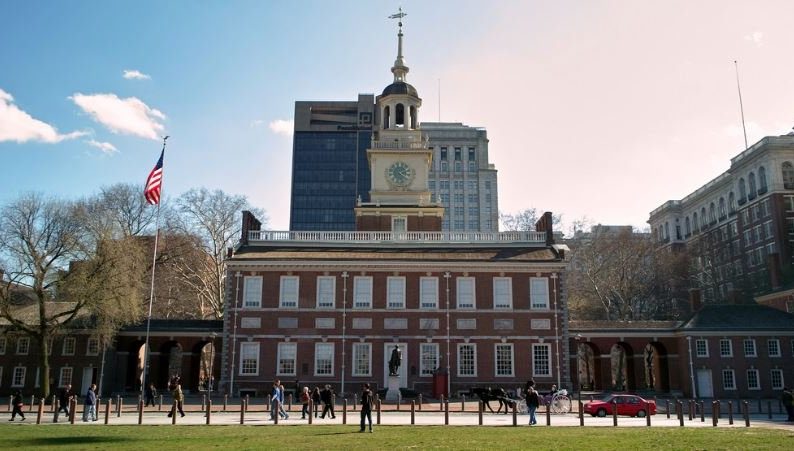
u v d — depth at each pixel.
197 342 71.25
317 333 66.75
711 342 72.31
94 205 73.44
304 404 44.41
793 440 30.30
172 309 98.19
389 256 69.38
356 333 66.88
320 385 65.62
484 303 67.81
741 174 143.75
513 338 67.12
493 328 67.25
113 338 69.44
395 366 60.22
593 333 75.06
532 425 39.19
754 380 71.25
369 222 82.25
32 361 70.00
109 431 34.84
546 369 66.62
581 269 109.25
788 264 126.44
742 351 71.94
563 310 67.81
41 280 62.22
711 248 133.75
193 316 99.00
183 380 70.25
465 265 68.25
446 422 39.69
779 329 72.19
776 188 130.88
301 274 68.12
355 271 68.19
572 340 71.44
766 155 133.62
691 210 173.00
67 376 69.00
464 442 29.42
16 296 67.44
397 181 86.06
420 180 86.25
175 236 91.62
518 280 68.50
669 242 175.50
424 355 66.56
